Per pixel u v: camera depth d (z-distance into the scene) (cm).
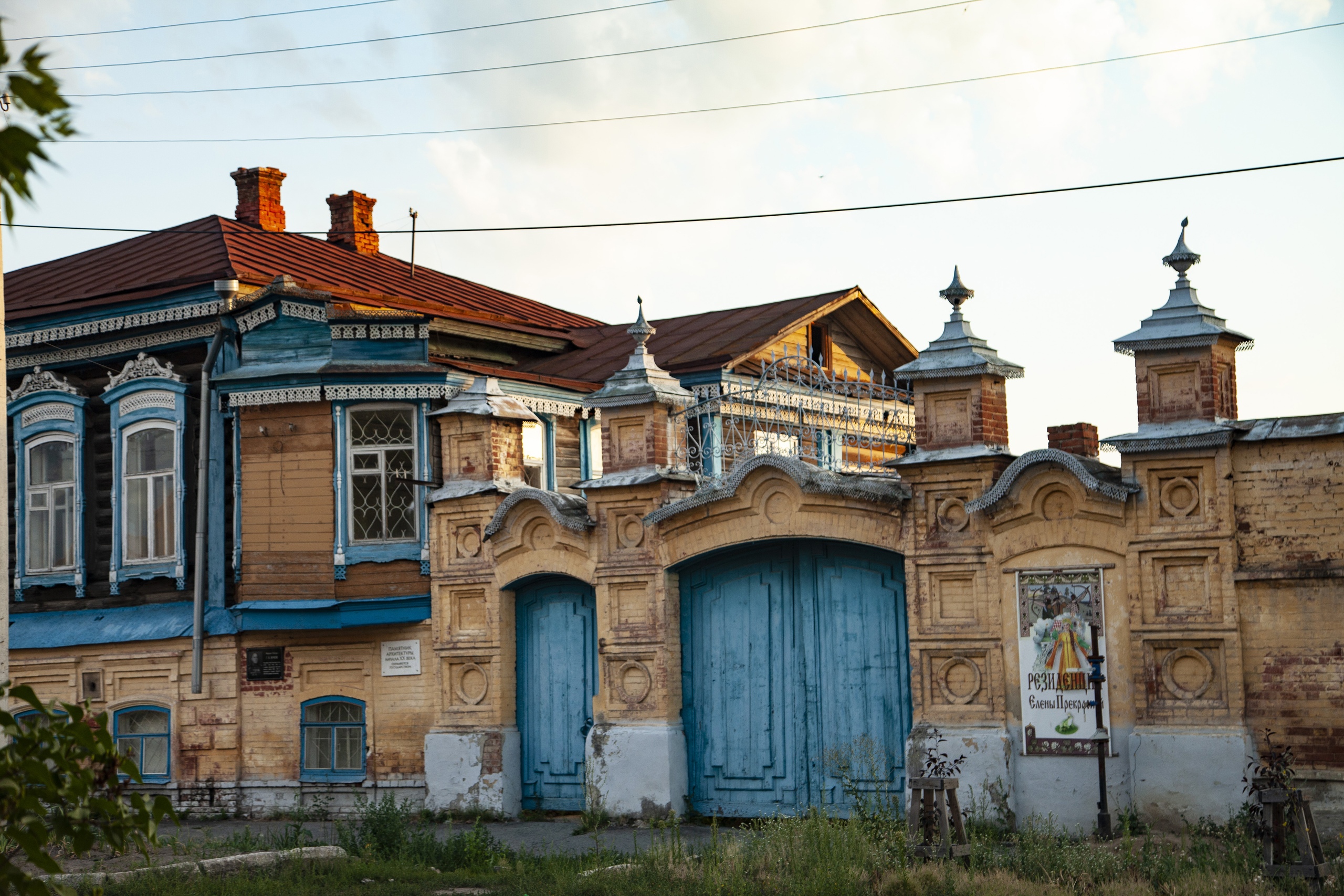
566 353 2578
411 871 1241
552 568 1669
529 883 1163
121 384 2048
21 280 2544
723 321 2617
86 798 473
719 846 1248
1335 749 1229
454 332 2267
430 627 1814
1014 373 1454
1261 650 1270
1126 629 1323
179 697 1941
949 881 1055
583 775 1655
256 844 1493
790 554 1551
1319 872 1000
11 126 339
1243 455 1295
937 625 1419
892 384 2827
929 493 1438
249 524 1892
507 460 1770
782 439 2267
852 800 1473
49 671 2045
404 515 1875
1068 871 1094
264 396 1895
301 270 2252
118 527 2036
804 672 1528
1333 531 1250
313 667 1877
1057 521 1365
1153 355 1333
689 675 1595
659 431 1630
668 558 1586
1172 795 1275
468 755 1692
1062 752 1340
